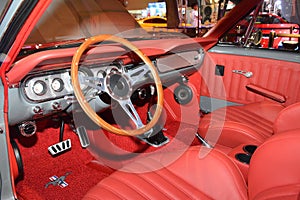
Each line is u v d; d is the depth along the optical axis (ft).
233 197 3.47
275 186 2.78
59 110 4.69
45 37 5.82
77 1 6.48
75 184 5.79
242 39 7.60
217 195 3.59
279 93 6.79
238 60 7.37
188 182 3.84
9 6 2.98
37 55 3.74
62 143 6.19
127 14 7.36
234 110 6.53
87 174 6.10
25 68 3.71
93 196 3.56
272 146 2.87
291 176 2.68
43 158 6.06
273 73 6.95
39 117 4.57
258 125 5.95
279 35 8.11
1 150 3.90
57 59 4.03
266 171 2.90
